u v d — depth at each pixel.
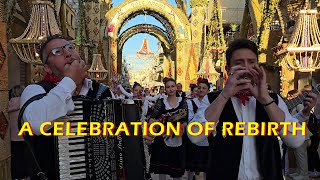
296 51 7.52
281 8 11.23
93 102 2.26
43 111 2.05
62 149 2.14
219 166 2.38
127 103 2.40
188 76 27.66
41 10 7.02
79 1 19.23
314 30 7.66
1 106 3.97
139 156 2.36
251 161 2.36
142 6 28.36
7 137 4.13
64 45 2.29
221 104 2.30
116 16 28.38
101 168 2.21
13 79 12.66
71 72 2.19
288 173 7.11
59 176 2.12
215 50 19.72
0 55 3.92
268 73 11.70
